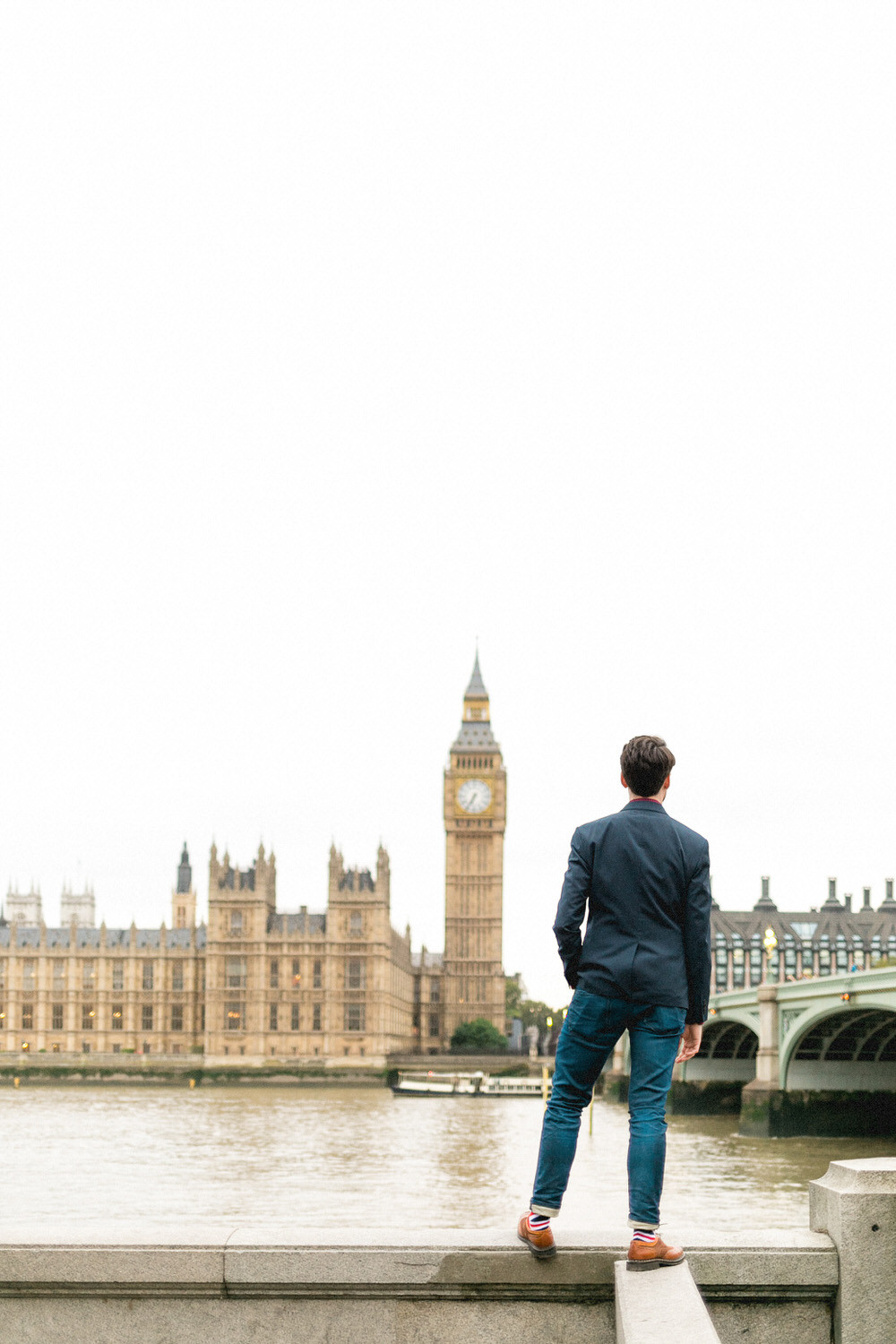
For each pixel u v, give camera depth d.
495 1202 50.19
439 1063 197.12
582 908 8.23
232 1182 58.19
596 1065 8.23
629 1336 6.75
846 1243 7.95
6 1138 84.75
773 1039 86.62
